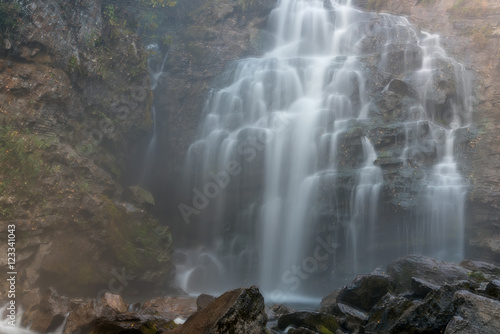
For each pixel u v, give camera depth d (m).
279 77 18.91
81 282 11.52
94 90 14.23
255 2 22.25
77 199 12.04
